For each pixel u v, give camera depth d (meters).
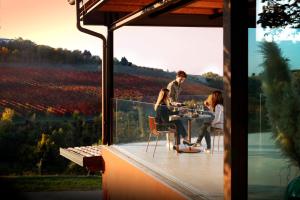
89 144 35.34
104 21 12.96
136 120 11.25
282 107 5.62
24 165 35.06
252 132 5.83
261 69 5.70
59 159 35.28
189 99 11.03
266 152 5.78
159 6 8.70
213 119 10.02
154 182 8.48
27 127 34.88
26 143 35.00
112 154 11.98
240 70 5.11
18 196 34.97
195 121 10.13
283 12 5.54
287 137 5.63
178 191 7.29
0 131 34.56
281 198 5.63
